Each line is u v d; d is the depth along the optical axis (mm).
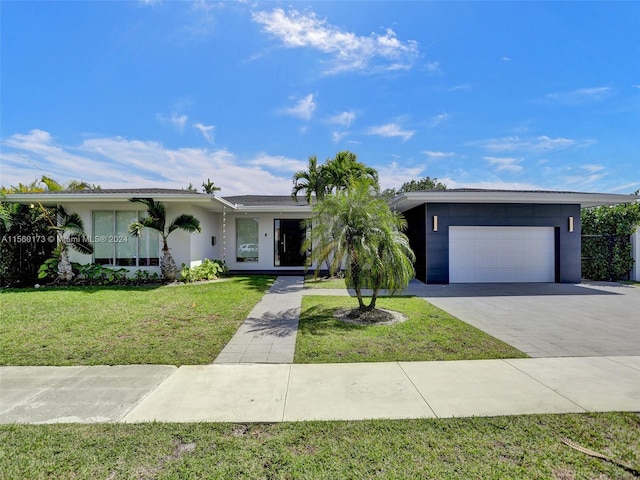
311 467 2453
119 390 3764
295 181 14547
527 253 12820
